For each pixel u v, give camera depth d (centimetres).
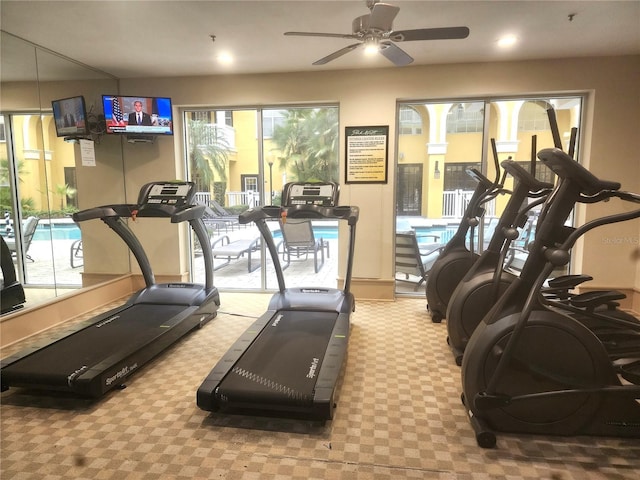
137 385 287
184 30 355
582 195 224
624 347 270
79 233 466
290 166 525
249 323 421
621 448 213
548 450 212
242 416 247
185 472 197
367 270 496
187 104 496
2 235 385
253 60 434
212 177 540
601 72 426
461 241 422
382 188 481
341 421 242
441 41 381
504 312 225
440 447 216
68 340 314
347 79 469
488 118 471
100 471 198
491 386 212
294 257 710
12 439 224
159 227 526
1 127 381
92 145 477
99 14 323
